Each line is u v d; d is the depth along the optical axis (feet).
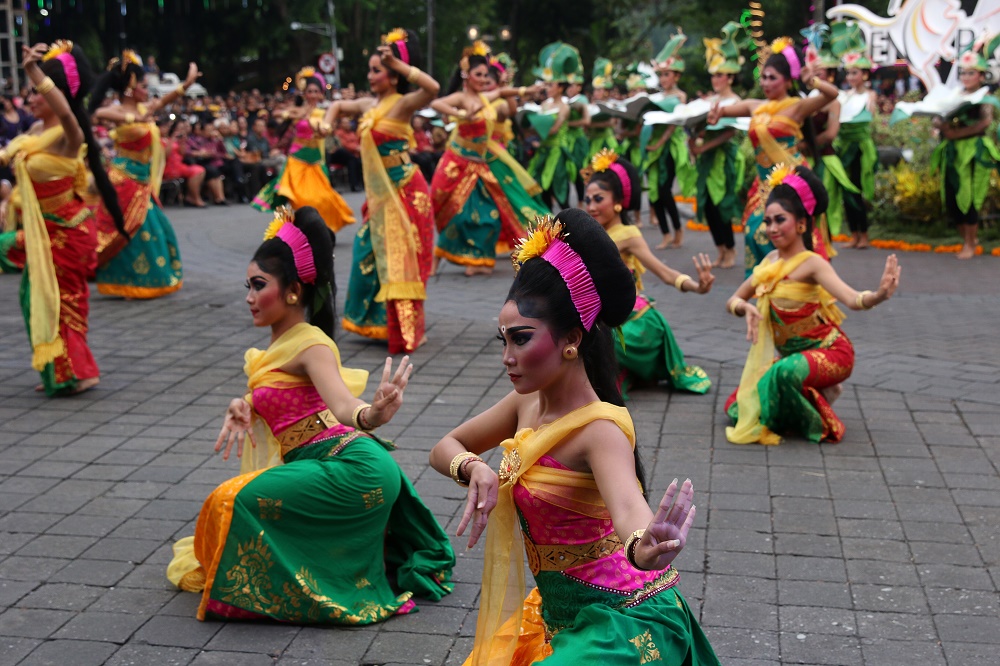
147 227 34.32
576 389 9.22
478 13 142.31
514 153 54.49
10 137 58.75
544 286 8.86
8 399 23.53
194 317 31.96
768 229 20.43
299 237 13.47
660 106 45.42
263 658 12.65
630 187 21.94
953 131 41.34
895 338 28.89
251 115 74.90
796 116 33.12
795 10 102.27
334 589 13.56
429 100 27.37
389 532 14.58
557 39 141.49
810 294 20.35
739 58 42.34
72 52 22.61
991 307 32.83
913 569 14.94
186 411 22.70
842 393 23.56
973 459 19.33
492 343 28.53
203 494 17.97
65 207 22.90
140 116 33.73
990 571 14.87
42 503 17.52
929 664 12.42
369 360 26.91
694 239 49.98
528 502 9.18
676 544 7.51
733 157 40.81
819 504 17.30
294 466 13.43
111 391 24.17
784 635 13.11
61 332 23.53
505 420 10.01
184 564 14.58
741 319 31.30
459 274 39.73
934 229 45.47
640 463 9.30
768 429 20.39
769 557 15.34
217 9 129.70
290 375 13.70
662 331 23.49
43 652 12.78
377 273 27.76
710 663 9.43
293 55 136.05
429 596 14.20
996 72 48.49
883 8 98.22
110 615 13.71
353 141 73.61
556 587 9.32
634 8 140.26
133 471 19.04
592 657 8.48
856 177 43.73
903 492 17.81
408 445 20.30
